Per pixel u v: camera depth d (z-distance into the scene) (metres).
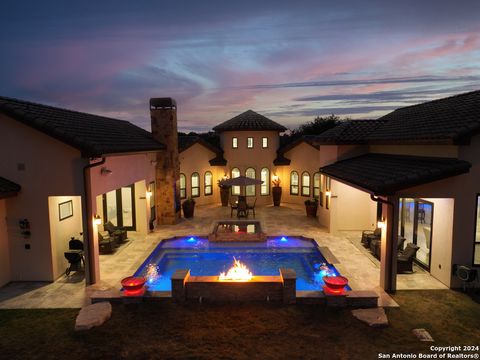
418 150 12.38
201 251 15.51
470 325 8.48
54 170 11.02
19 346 7.69
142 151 15.18
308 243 16.36
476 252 10.50
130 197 17.70
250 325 8.54
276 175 25.86
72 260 11.96
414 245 12.24
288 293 9.59
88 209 11.07
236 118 26.92
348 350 7.45
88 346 7.68
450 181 10.21
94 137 11.95
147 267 13.68
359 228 18.08
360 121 18.12
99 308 9.13
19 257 11.47
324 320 8.76
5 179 11.16
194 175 25.16
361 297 9.40
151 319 8.88
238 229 18.36
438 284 11.01
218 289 9.88
